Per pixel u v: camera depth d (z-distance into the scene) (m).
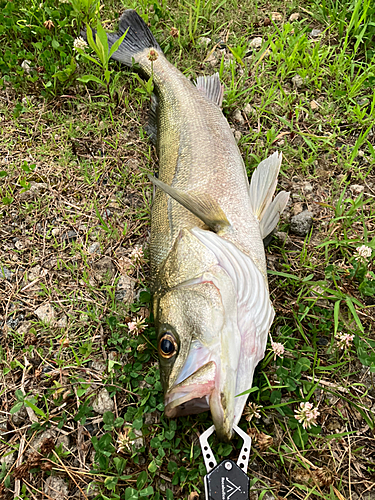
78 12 0.66
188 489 0.37
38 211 0.55
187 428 0.39
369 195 0.53
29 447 0.41
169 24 0.69
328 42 0.66
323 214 0.52
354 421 0.40
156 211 0.47
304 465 0.37
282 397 0.41
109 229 0.52
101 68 0.64
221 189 0.47
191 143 0.51
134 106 0.63
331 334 0.44
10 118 0.62
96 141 0.60
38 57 0.65
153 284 0.42
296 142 0.58
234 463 0.34
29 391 0.43
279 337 0.43
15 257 0.52
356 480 0.37
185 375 0.35
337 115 0.59
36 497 0.38
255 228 0.45
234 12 0.69
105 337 0.46
